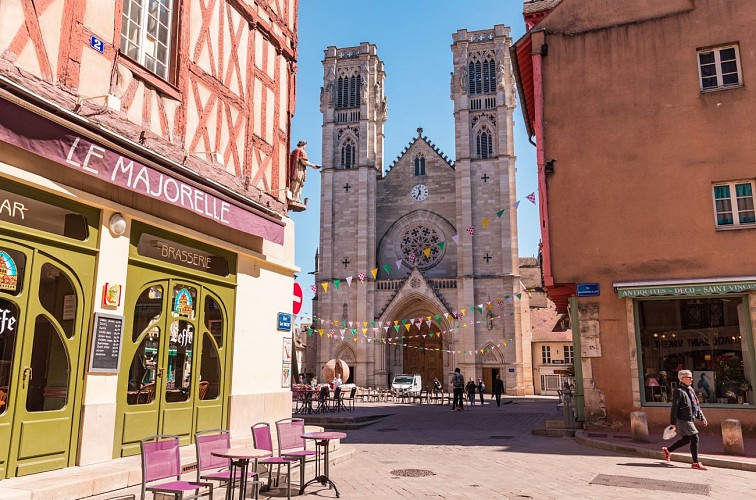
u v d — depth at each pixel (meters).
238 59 10.73
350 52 54.09
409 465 9.95
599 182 14.62
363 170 50.25
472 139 49.41
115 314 7.62
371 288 48.03
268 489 7.64
